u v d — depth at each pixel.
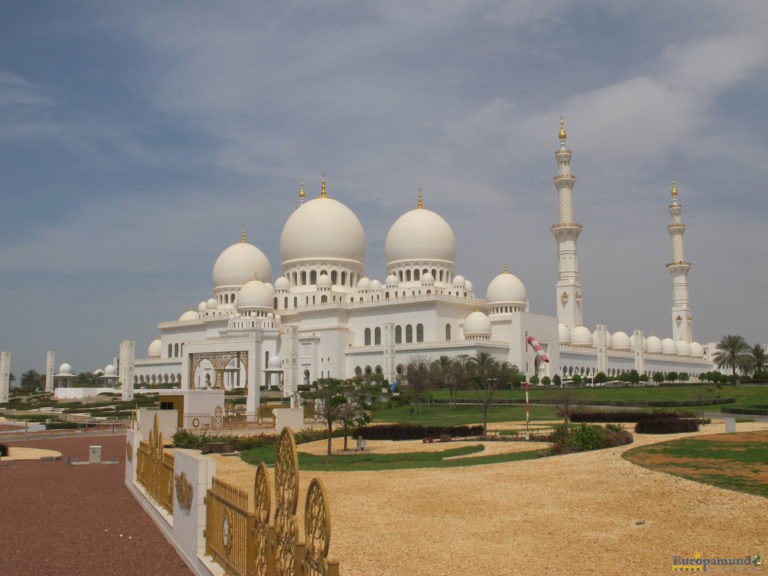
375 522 28.03
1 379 159.00
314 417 86.94
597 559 22.27
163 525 29.09
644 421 60.59
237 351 103.69
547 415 88.62
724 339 155.25
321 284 174.88
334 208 185.50
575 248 172.62
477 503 30.77
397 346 152.50
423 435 65.44
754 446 41.78
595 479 34.28
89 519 32.12
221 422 84.25
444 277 175.88
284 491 16.95
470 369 114.94
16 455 61.19
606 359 174.12
